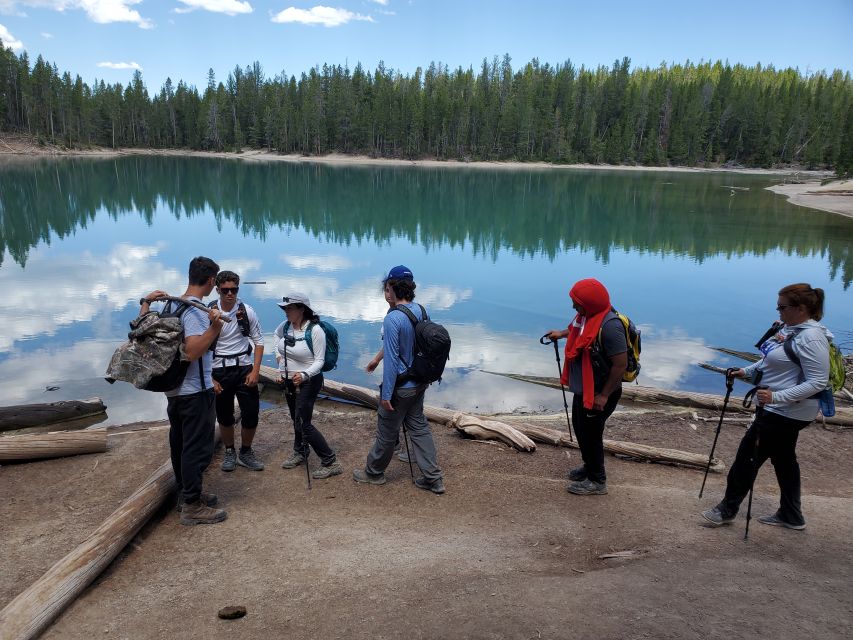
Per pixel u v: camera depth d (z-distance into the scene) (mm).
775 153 116812
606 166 113188
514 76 136625
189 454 3744
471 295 13273
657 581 3074
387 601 2930
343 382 7820
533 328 10852
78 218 25406
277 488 4535
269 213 29109
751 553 3447
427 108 112375
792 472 3686
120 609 2918
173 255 17281
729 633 2598
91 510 4094
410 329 4180
